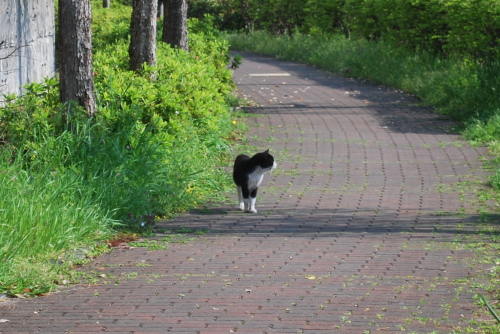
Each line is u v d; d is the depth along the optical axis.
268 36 43.16
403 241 9.53
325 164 15.04
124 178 11.18
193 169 13.12
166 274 8.10
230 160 15.27
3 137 11.52
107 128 11.95
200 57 21.42
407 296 7.21
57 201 9.84
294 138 17.56
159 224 10.81
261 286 7.59
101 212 10.14
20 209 8.98
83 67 12.12
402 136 17.81
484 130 17.47
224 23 51.22
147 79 15.26
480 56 24.00
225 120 17.91
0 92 13.94
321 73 31.47
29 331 6.36
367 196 12.52
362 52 31.20
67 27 11.99
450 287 7.50
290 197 12.52
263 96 24.42
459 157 15.62
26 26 16.33
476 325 6.36
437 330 6.26
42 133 11.63
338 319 6.56
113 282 7.83
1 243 8.21
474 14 22.69
